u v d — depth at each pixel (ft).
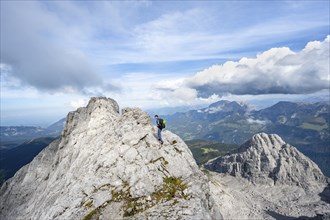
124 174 142.20
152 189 129.49
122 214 119.14
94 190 138.92
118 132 179.73
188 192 125.90
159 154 150.82
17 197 250.98
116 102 264.52
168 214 109.91
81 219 123.03
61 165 220.84
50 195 183.52
